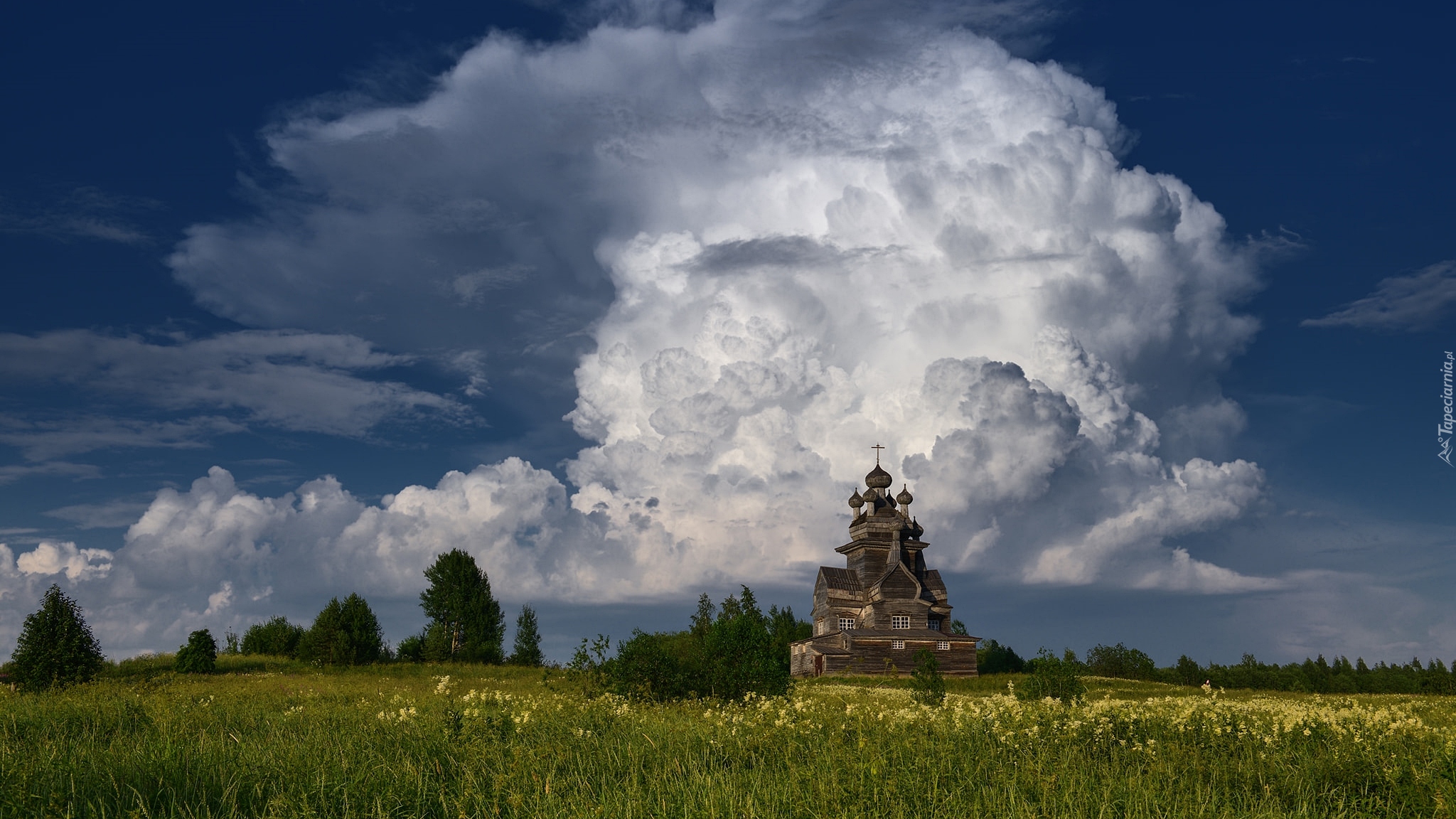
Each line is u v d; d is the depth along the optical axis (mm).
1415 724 15781
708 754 13578
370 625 70812
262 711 20672
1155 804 10711
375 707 20141
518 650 83812
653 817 10195
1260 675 84750
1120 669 86812
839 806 10156
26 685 40000
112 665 59281
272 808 10469
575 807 10430
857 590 91625
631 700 23953
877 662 82625
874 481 93812
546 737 14555
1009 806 10695
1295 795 11867
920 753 12820
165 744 13453
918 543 92250
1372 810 11484
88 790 11016
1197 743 14969
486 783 11984
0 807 10297
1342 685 84000
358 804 10734
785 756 13375
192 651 58281
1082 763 13188
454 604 84688
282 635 79000
